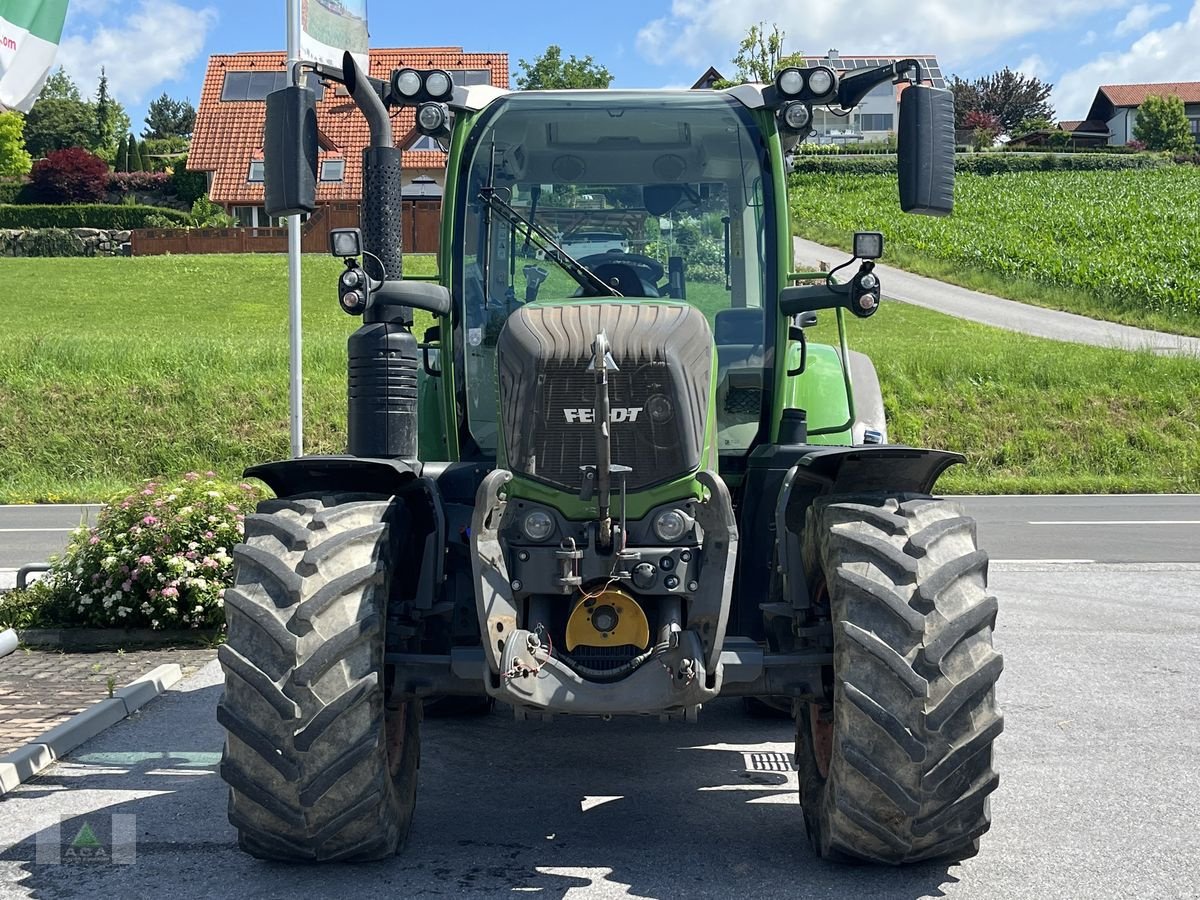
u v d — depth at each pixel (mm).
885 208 49062
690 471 4340
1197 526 13891
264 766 4070
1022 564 11188
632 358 4348
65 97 121250
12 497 17219
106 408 19953
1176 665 7512
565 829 4844
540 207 5492
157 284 36812
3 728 6004
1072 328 30500
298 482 4711
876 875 4352
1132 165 65375
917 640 4023
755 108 5492
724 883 4273
